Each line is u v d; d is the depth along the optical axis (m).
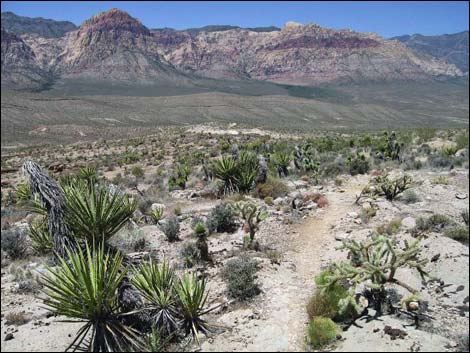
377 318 7.20
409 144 36.72
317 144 38.62
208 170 23.89
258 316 7.69
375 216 13.55
